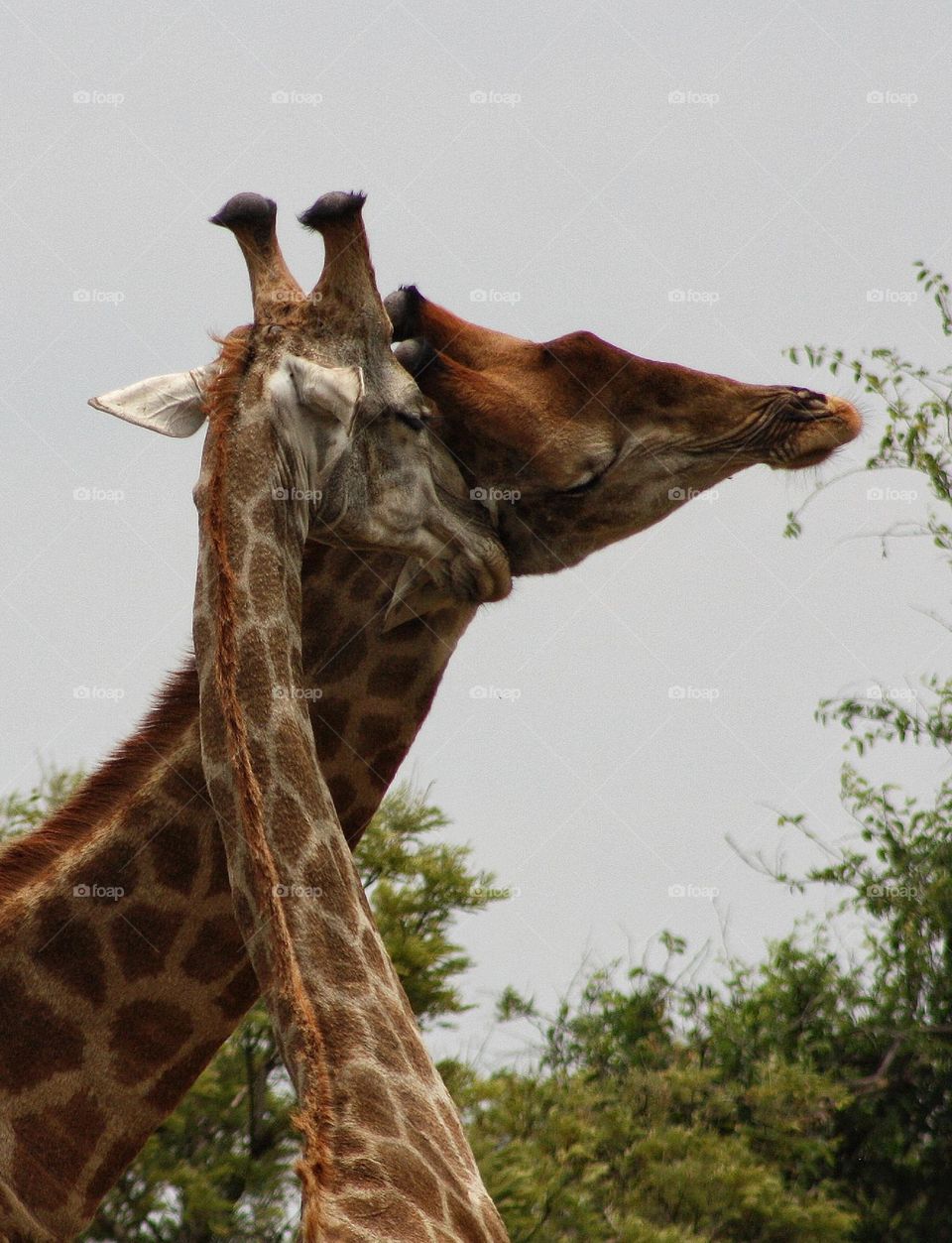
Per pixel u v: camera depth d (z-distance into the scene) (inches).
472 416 375.6
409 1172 281.4
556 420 381.4
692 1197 718.5
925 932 827.4
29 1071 335.3
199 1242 657.6
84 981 342.0
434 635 378.3
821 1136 832.9
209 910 347.6
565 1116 709.3
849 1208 810.8
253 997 352.2
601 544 394.6
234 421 324.5
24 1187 326.3
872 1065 843.4
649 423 388.5
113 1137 339.9
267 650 308.5
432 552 358.3
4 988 339.3
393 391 348.8
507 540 388.5
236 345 333.7
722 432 390.9
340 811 374.9
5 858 354.0
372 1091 287.0
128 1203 646.5
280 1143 679.1
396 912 697.6
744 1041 824.9
